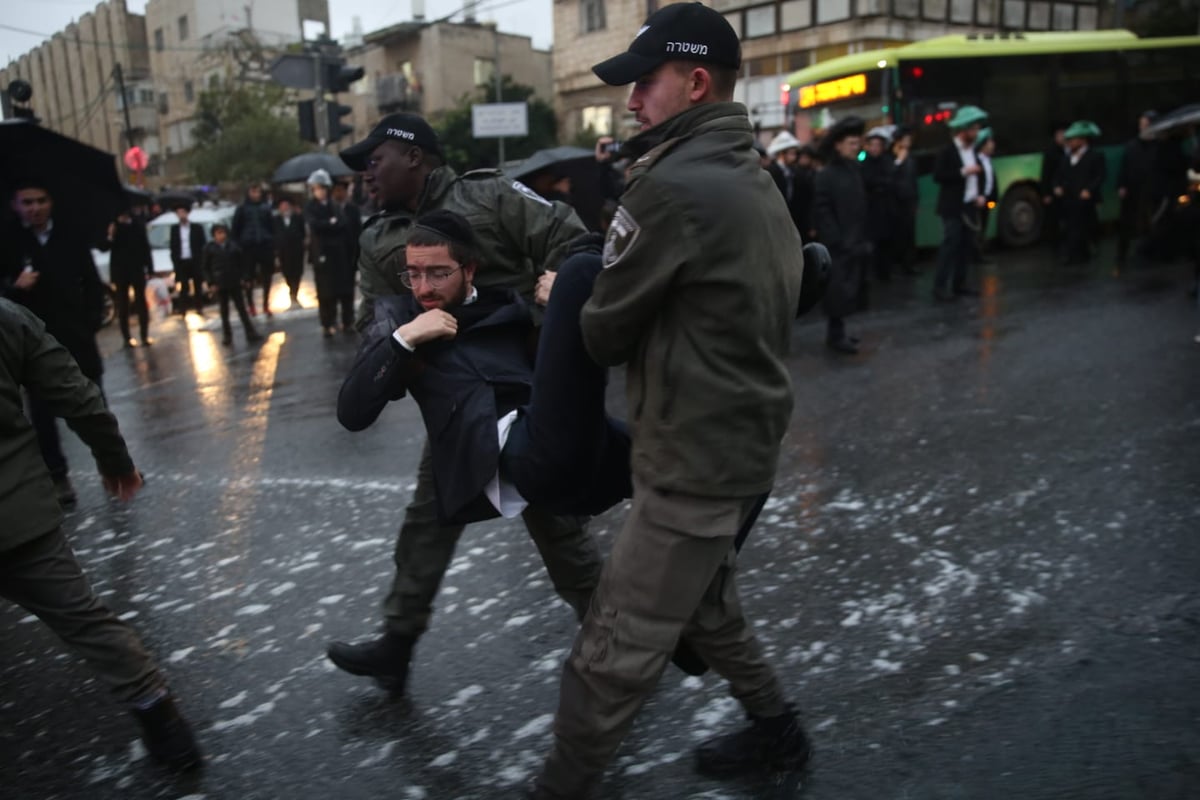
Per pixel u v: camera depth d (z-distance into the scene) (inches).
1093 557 144.5
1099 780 92.6
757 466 80.8
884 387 265.1
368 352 97.4
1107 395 238.5
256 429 267.4
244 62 1697.8
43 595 99.9
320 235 426.9
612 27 1312.7
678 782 97.6
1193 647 116.3
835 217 308.7
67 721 120.0
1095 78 580.1
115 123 2092.8
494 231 111.8
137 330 522.6
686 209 74.3
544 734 108.7
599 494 92.0
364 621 141.5
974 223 408.8
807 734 102.0
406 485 206.1
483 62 1635.1
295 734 111.9
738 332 76.9
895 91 531.5
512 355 99.2
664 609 81.8
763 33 1108.5
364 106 1713.8
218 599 152.5
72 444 267.3
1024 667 114.6
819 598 137.9
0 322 97.3
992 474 186.1
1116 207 600.4
